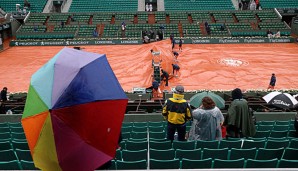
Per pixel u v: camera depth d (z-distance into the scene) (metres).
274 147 8.21
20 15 46.75
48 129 3.46
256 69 29.56
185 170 3.48
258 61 32.41
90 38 42.34
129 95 21.36
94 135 3.58
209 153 7.31
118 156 7.61
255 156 7.32
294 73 28.39
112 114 3.76
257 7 48.72
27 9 48.31
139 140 9.26
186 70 29.00
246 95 20.92
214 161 6.31
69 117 3.49
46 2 50.62
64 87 3.61
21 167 6.37
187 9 49.38
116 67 30.06
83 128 3.52
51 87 3.67
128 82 25.88
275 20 45.59
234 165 6.29
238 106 8.20
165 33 43.31
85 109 3.55
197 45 40.41
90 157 3.53
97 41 41.34
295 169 3.24
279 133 10.17
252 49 38.06
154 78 24.97
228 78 26.91
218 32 43.47
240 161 6.27
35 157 3.59
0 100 19.59
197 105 11.64
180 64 30.92
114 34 43.25
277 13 46.50
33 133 3.55
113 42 41.34
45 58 34.78
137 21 46.59
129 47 39.38
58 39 42.22
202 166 6.39
